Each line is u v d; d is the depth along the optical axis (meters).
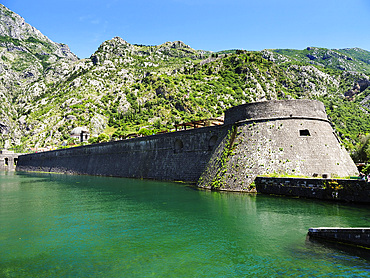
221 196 35.22
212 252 18.19
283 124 38.88
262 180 35.16
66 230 23.83
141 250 18.83
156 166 63.19
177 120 199.38
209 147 51.56
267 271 15.30
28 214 30.27
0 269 16.27
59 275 15.36
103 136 158.75
